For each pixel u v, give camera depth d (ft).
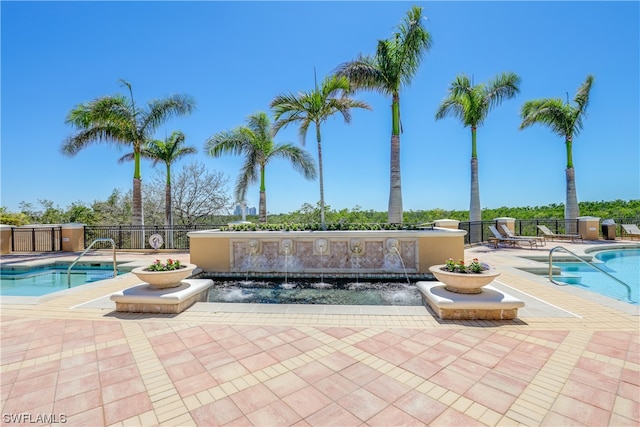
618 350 8.90
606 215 53.47
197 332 10.64
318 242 21.62
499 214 63.46
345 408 6.27
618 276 23.17
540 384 7.10
